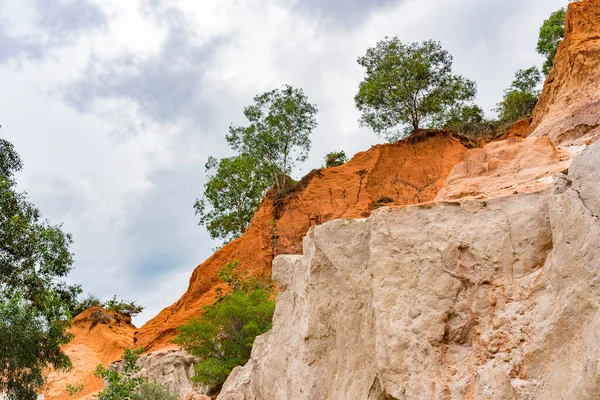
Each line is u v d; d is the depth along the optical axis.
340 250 12.62
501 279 9.86
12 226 26.30
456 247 10.38
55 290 26.09
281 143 48.66
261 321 27.31
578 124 18.72
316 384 12.30
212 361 26.77
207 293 39.44
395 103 42.22
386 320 10.33
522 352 8.96
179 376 30.16
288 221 39.03
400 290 10.55
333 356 12.38
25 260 26.27
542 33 42.88
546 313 8.86
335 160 48.78
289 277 15.37
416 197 36.09
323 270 12.98
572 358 8.16
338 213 37.31
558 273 8.84
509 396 8.81
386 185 37.78
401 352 9.94
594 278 8.14
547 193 10.02
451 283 10.20
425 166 37.88
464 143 38.12
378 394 10.55
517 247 9.94
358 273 12.12
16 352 22.09
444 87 42.62
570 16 24.97
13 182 29.80
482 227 10.40
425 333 9.96
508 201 10.45
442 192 14.39
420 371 9.71
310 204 38.94
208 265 41.88
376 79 42.72
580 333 8.19
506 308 9.56
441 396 9.39
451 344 9.87
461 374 9.52
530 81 44.88
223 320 27.75
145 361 31.47
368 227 12.34
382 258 10.95
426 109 41.88
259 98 49.91
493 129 38.72
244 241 40.53
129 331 54.22
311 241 14.06
